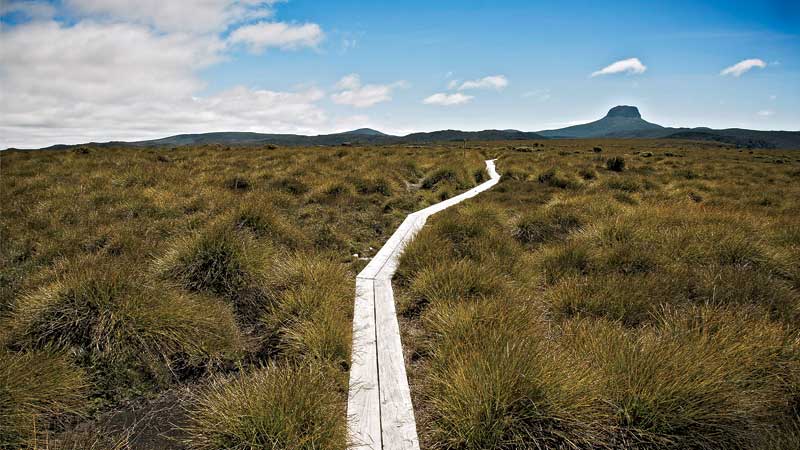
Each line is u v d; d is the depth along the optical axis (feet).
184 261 17.76
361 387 11.63
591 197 35.96
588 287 16.76
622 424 9.95
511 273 19.53
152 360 12.69
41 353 11.73
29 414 9.91
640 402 9.93
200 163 51.24
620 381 10.58
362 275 20.13
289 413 9.66
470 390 10.20
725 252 20.61
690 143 368.48
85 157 54.19
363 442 9.72
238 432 9.36
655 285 17.04
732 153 136.77
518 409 9.93
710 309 14.43
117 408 11.26
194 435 9.69
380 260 22.41
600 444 9.48
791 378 11.14
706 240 21.90
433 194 43.47
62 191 32.37
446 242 23.09
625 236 23.50
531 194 44.80
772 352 11.86
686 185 48.96
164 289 15.33
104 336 12.76
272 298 16.48
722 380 10.33
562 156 88.17
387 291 18.26
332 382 11.71
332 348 13.01
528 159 79.20
